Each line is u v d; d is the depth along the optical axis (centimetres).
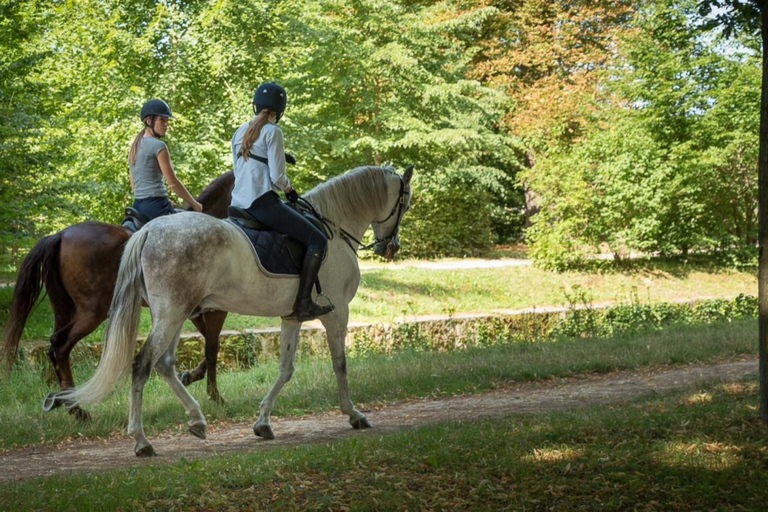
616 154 2228
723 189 2170
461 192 2598
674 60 2172
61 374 769
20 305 760
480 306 1816
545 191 2286
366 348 1353
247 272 628
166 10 1791
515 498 470
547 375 1061
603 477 500
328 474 518
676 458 531
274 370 1077
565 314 1644
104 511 448
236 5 1842
